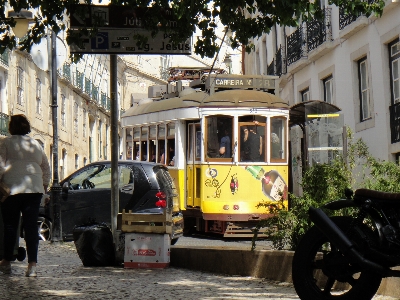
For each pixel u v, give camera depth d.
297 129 25.41
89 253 12.58
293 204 10.88
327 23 26.80
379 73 23.27
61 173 45.12
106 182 17.70
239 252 11.05
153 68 70.25
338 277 6.87
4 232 10.99
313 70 28.77
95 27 12.12
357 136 24.98
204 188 19.67
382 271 6.56
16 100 35.84
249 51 12.08
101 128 59.66
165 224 12.32
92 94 54.69
